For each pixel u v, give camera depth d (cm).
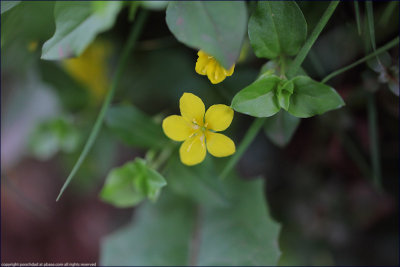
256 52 17
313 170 23
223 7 16
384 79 18
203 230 21
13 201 34
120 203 20
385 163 22
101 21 17
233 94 20
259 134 24
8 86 29
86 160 25
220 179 19
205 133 17
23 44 21
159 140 20
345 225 22
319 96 17
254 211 21
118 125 19
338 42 20
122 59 19
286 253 22
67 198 34
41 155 24
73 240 34
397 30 19
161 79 24
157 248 21
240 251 20
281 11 17
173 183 20
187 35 16
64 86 23
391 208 22
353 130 21
